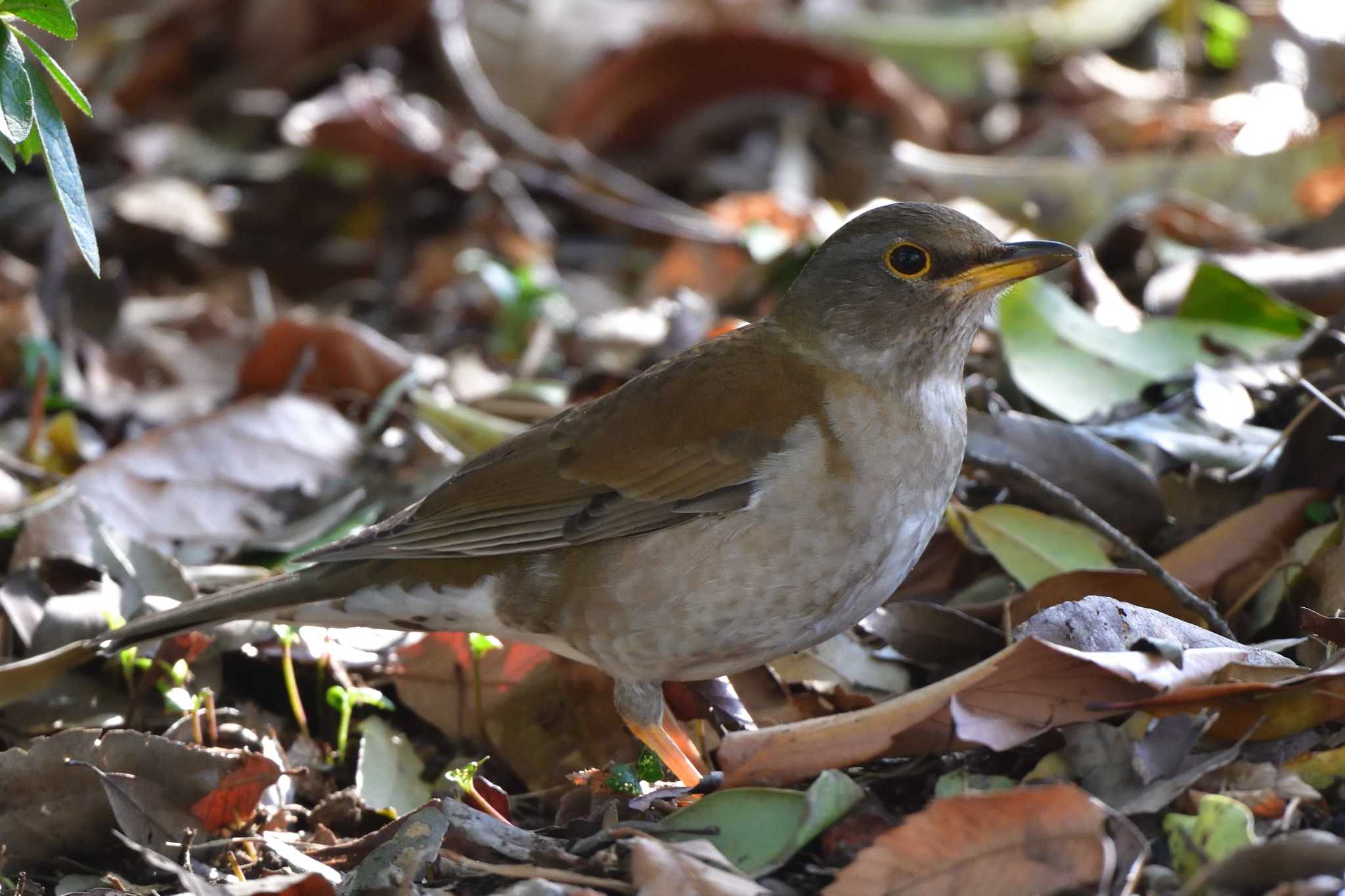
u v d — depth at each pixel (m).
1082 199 15.41
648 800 8.17
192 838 8.41
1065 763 7.71
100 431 14.00
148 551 10.77
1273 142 16.70
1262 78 18.23
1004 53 19.84
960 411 8.97
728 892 7.04
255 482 12.05
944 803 6.89
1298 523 9.55
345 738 9.65
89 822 8.61
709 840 7.65
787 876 7.54
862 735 7.80
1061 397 11.23
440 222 18.14
